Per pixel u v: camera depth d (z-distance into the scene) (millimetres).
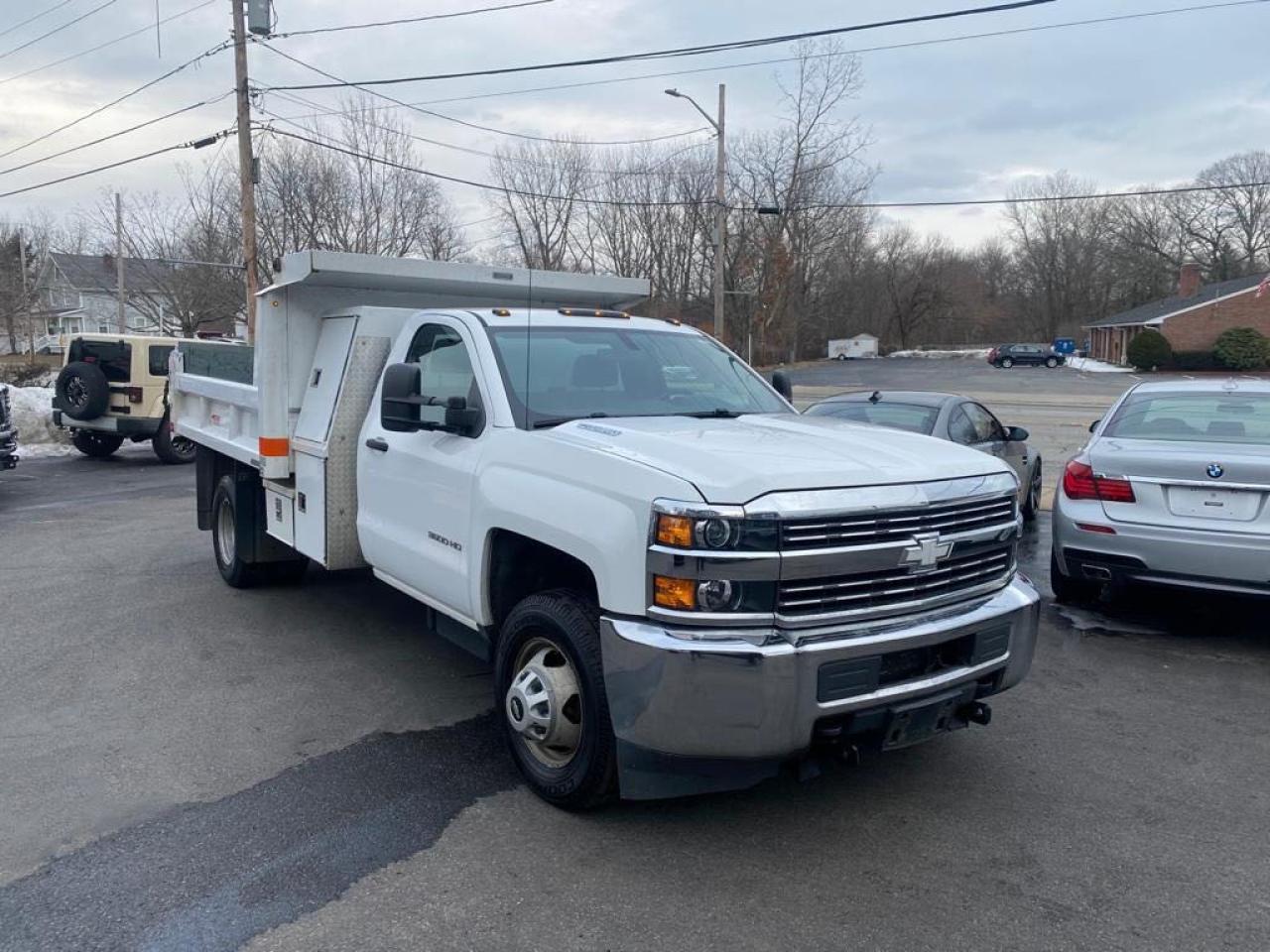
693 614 3334
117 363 17172
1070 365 68062
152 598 7496
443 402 4613
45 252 61438
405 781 4312
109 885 3461
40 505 12555
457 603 4609
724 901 3373
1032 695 5461
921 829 3902
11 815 3984
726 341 52562
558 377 4711
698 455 3619
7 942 3119
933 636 3584
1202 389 7125
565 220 50062
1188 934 3197
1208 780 4375
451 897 3389
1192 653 6230
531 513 3959
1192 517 6027
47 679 5652
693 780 3586
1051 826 3938
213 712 5137
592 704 3738
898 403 9242
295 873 3543
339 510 5684
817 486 3451
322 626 6750
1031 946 3127
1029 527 10641
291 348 6109
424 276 5863
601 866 3604
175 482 14898
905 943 3139
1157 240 90250
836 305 86625
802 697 3332
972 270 104250
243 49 21656
